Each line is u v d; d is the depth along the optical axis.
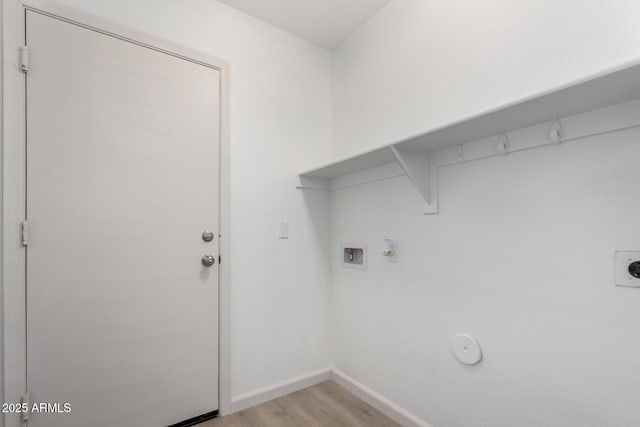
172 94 1.51
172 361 1.46
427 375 1.43
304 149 1.99
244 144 1.74
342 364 1.95
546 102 0.89
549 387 1.04
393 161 1.60
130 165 1.39
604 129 0.92
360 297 1.83
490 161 1.22
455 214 1.34
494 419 1.18
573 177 1.00
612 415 0.91
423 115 1.52
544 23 1.09
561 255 1.02
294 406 1.68
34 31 1.20
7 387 1.12
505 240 1.17
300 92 2.00
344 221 1.96
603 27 0.96
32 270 1.17
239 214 1.70
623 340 0.89
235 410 1.62
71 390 1.23
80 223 1.27
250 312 1.72
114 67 1.37
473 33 1.31
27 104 1.18
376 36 1.81
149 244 1.42
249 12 1.78
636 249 0.88
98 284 1.30
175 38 1.54
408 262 1.54
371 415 1.60
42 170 1.20
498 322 1.18
